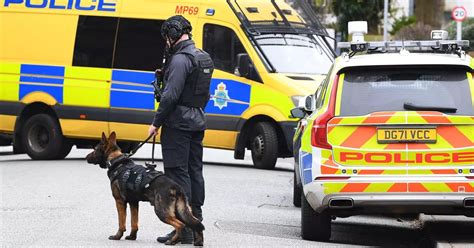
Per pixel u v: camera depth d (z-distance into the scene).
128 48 26.73
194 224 13.17
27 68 27.69
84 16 27.27
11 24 27.92
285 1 27.47
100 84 26.94
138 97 26.55
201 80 13.80
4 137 29.30
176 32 13.69
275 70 25.38
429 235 15.02
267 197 19.75
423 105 13.66
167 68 13.80
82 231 14.98
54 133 27.56
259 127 25.41
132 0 26.89
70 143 28.03
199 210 14.23
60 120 27.38
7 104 27.91
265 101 25.25
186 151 13.86
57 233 14.80
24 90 27.72
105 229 15.19
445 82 13.84
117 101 26.75
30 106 27.86
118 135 26.89
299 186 16.58
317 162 13.80
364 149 13.66
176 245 13.62
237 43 25.72
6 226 15.46
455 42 14.75
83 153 31.95
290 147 24.91
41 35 27.61
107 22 26.98
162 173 13.40
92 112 27.00
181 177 13.86
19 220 16.06
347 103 13.87
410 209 13.66
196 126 13.84
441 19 51.31
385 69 13.98
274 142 25.22
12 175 23.03
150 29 26.58
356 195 13.61
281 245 14.13
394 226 16.92
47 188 20.36
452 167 13.52
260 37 25.75
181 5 26.36
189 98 13.78
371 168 13.62
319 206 13.87
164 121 13.74
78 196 19.08
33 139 27.91
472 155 13.52
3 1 28.11
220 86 25.86
